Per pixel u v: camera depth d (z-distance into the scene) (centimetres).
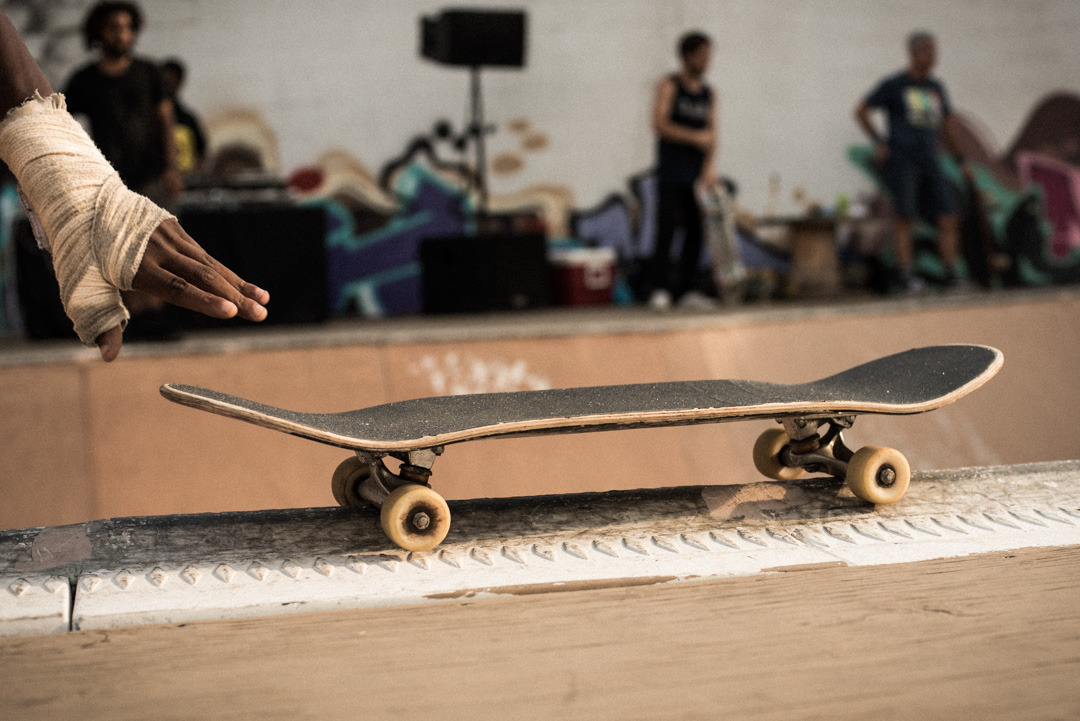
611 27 776
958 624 77
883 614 80
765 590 87
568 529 106
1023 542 100
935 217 749
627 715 63
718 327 518
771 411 105
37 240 100
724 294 668
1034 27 846
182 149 682
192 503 392
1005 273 858
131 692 68
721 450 445
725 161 798
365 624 80
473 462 418
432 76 755
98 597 87
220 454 409
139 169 490
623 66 782
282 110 731
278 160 732
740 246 803
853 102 816
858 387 118
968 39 834
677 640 75
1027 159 856
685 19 785
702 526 106
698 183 664
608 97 781
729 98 796
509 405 108
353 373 452
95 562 95
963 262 825
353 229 752
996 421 520
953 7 828
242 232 575
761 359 518
